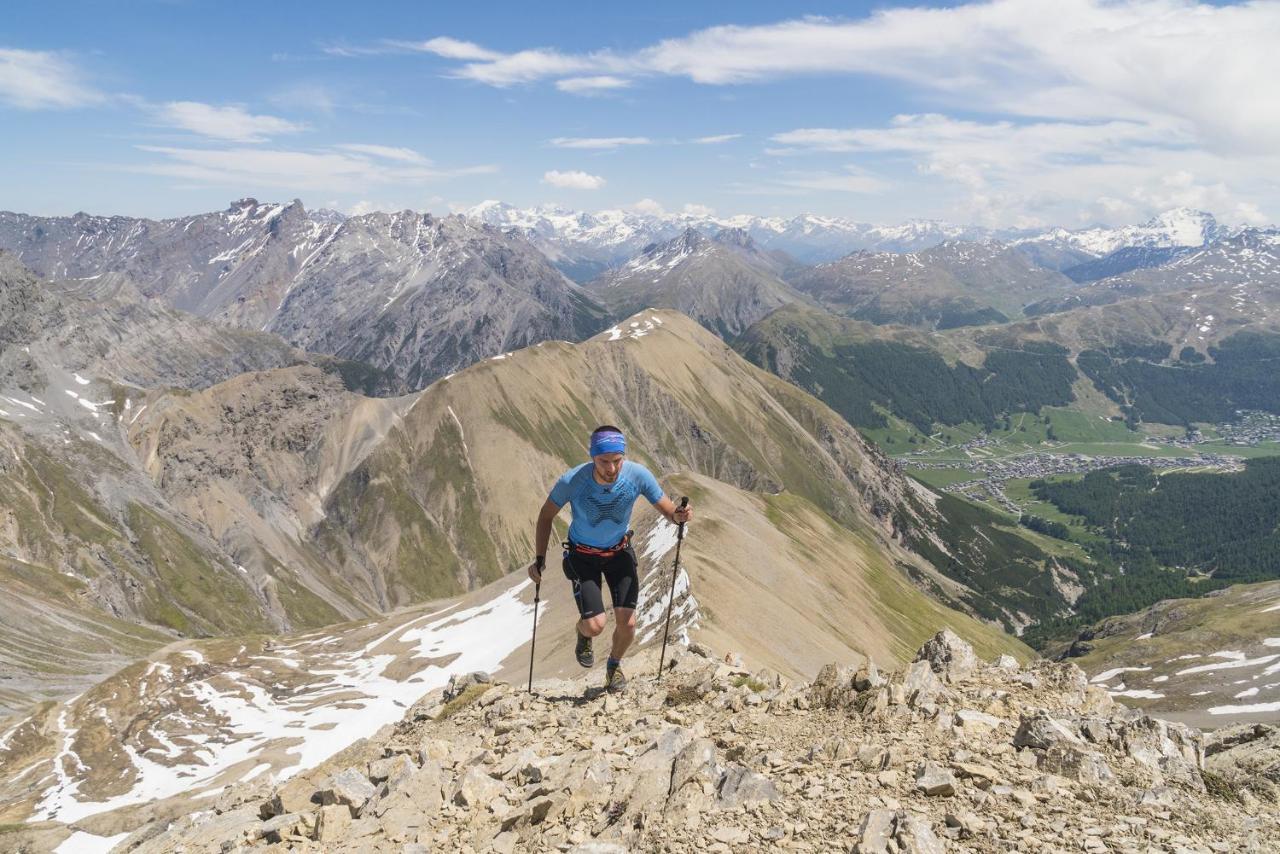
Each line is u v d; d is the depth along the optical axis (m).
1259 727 10.54
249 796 18.06
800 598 120.25
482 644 136.25
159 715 134.00
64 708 140.62
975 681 12.73
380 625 172.25
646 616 91.56
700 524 124.69
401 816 11.06
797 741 11.16
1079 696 11.91
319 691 138.75
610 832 9.33
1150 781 9.09
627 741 12.21
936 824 8.28
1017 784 9.09
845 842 8.09
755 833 8.53
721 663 16.53
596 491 13.28
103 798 107.62
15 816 104.44
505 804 10.80
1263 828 7.93
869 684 12.31
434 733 16.19
